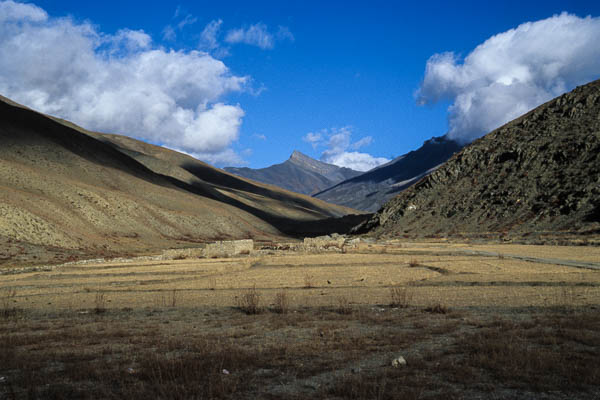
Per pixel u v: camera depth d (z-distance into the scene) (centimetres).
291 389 959
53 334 1662
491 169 11069
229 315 2045
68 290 3303
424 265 4138
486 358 1109
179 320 1961
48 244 7512
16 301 2798
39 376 1102
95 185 14538
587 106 10469
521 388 923
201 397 912
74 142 18400
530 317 1689
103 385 1021
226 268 4488
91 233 9462
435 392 909
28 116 17712
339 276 3500
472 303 2078
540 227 8025
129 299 2725
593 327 1426
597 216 7388
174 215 15375
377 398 877
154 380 1016
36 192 9975
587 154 9075
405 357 1188
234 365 1138
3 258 6269
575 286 2473
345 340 1410
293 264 4819
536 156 10156
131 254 8975
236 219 19900
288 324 1745
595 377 947
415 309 1989
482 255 5078
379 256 5544
